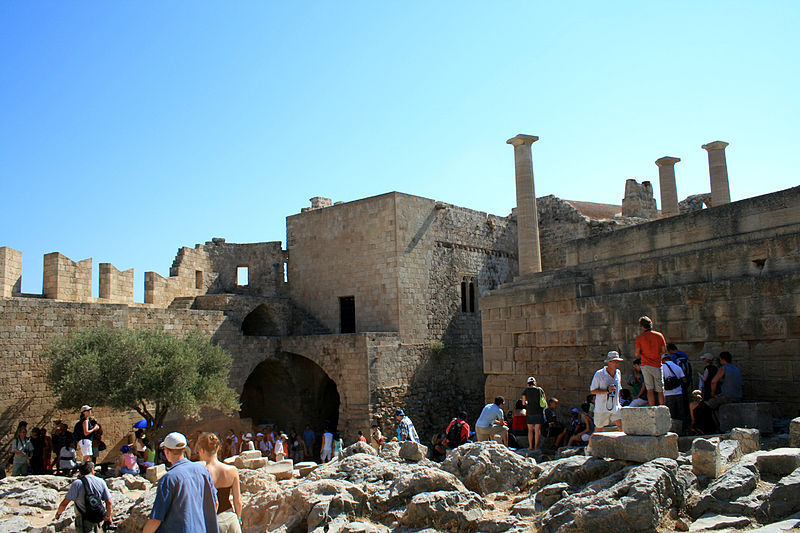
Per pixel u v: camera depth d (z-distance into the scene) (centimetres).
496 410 1809
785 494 909
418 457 1512
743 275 1788
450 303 4159
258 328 4097
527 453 1688
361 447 1697
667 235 2069
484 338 2547
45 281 3138
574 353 2188
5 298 2550
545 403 1823
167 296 3956
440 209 4169
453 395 4044
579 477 1147
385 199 3847
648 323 1435
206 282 4391
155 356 2689
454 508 1114
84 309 2800
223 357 3028
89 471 1333
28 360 2602
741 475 975
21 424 2230
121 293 3528
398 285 3750
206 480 823
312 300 4166
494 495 1269
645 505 891
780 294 1650
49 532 1438
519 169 3055
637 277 2059
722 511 921
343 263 4022
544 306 2300
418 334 3850
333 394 4131
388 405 3528
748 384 1692
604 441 1167
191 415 2825
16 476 2056
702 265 1889
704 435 1339
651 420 1100
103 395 2516
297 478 1666
